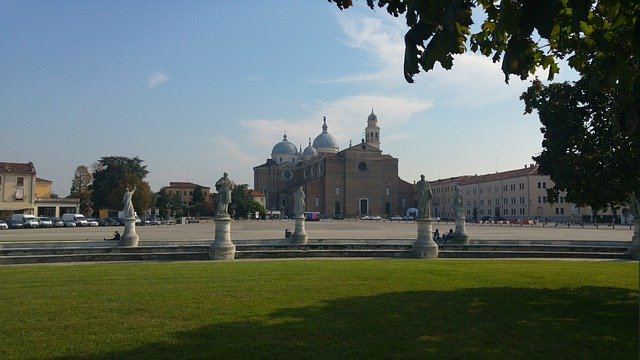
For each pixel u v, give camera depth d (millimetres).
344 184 135750
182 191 163375
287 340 8766
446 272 18000
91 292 13594
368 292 13477
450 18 3467
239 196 133250
